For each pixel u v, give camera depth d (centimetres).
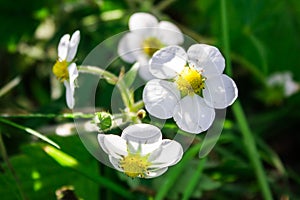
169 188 23
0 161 24
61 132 23
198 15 30
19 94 28
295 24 28
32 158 22
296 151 28
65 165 22
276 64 28
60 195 22
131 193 23
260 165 24
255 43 28
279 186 26
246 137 24
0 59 29
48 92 28
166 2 28
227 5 28
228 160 24
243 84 29
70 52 20
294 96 28
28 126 24
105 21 27
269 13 28
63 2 28
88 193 23
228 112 27
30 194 22
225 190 25
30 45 28
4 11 27
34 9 27
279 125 28
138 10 27
